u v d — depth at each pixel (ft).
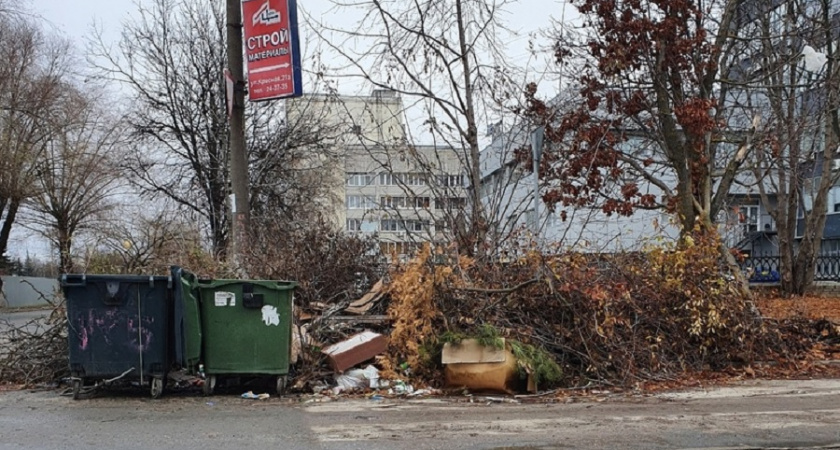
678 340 29.81
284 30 33.17
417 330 27.07
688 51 42.09
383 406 23.09
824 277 96.48
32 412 21.80
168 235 41.75
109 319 23.49
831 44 55.62
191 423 20.36
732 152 58.90
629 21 41.60
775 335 32.30
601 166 46.32
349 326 29.78
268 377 26.16
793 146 59.21
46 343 27.12
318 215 55.36
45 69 108.99
